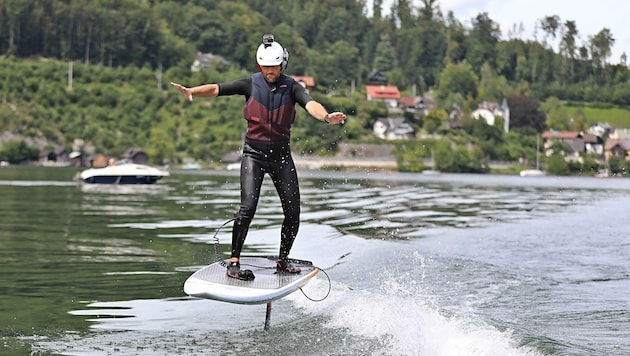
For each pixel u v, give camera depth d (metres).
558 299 9.27
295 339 7.43
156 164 132.00
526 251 13.72
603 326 7.86
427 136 137.00
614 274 11.17
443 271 11.34
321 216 22.42
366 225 19.41
